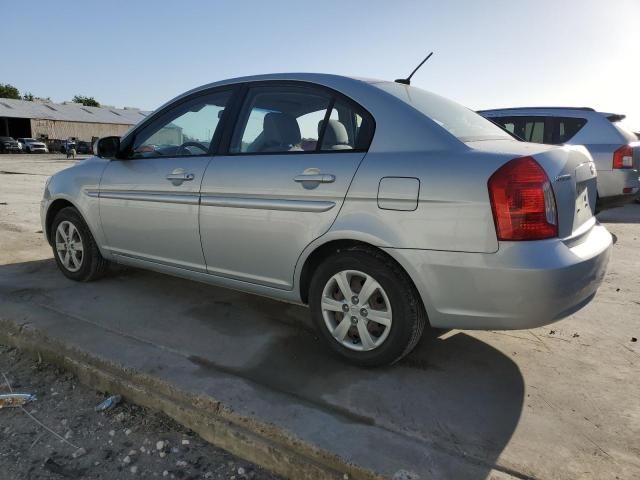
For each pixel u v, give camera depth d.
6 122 53.78
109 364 2.95
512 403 2.63
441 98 3.44
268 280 3.24
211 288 4.37
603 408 2.61
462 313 2.58
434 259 2.57
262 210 3.13
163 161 3.74
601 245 2.82
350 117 2.98
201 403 2.58
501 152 2.56
